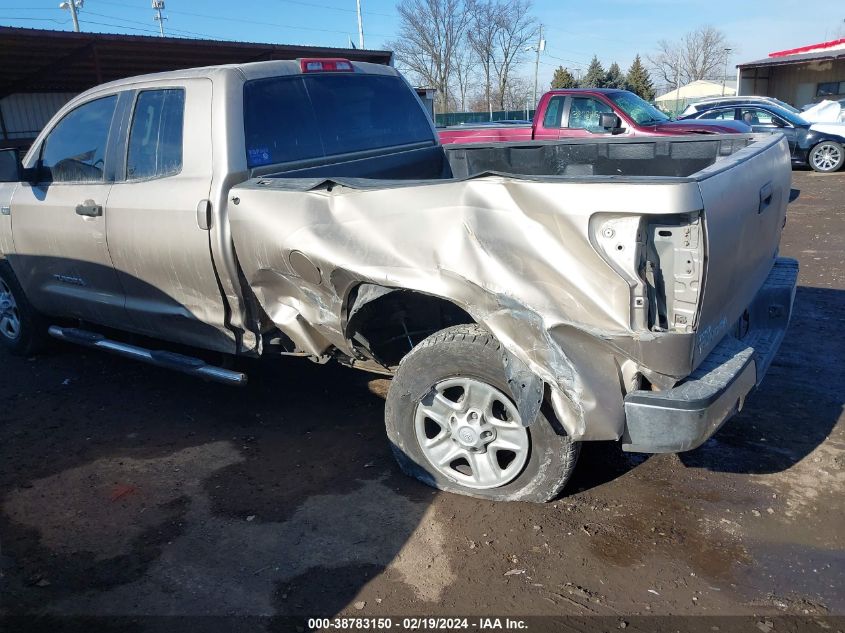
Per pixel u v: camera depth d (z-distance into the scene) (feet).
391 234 10.21
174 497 11.73
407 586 9.41
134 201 13.48
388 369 12.74
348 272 10.54
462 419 10.70
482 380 10.30
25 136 58.59
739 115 54.44
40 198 15.75
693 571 9.48
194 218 12.41
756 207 10.53
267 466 12.64
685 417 8.96
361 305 10.89
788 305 12.28
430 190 9.99
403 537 10.40
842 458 12.13
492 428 10.56
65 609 9.21
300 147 13.73
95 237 14.51
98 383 16.74
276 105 13.47
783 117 52.90
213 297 12.96
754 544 9.99
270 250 11.50
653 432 9.16
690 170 14.98
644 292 8.68
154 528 10.89
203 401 15.49
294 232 11.12
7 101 57.06
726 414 9.44
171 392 16.06
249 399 15.46
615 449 12.79
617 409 9.21
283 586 9.52
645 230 8.70
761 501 11.00
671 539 10.14
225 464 12.76
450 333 10.48
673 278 8.82
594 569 9.57
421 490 11.60
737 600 8.94
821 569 9.45
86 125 14.96
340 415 14.57
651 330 8.85
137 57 45.03
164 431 14.17
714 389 9.14
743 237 10.05
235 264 12.35
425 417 11.16
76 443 13.79
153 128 13.53
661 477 11.77
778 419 13.62
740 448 12.62
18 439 14.02
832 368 15.85
